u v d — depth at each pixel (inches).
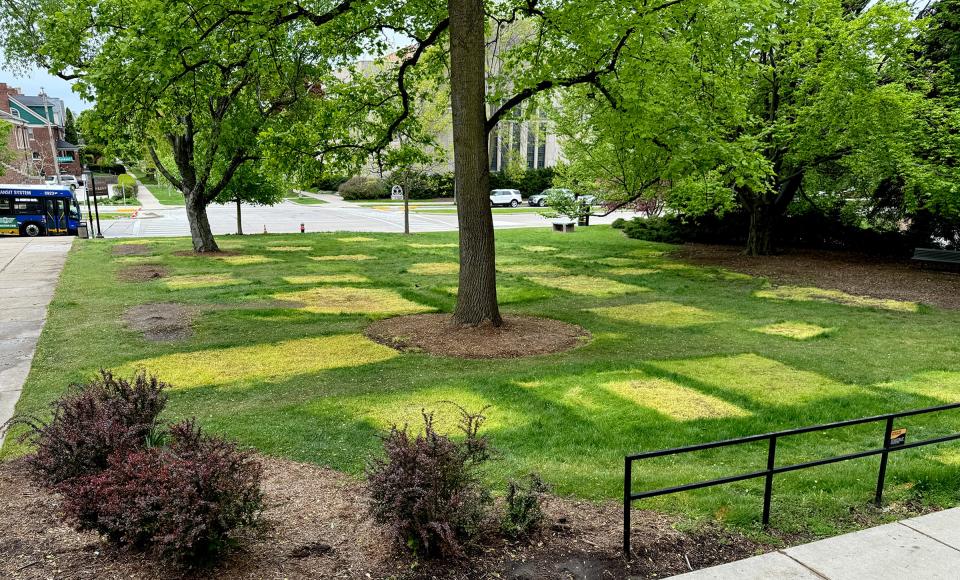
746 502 208.7
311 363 388.8
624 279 737.0
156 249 981.2
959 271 786.2
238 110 807.1
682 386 349.1
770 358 409.4
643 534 184.2
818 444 271.6
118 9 530.0
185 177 928.9
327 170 561.0
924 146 708.7
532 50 523.8
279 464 241.3
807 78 708.7
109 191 2490.2
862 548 176.4
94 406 207.0
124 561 161.9
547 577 160.1
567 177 1063.6
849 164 758.5
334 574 158.6
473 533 169.2
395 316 525.3
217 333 465.7
